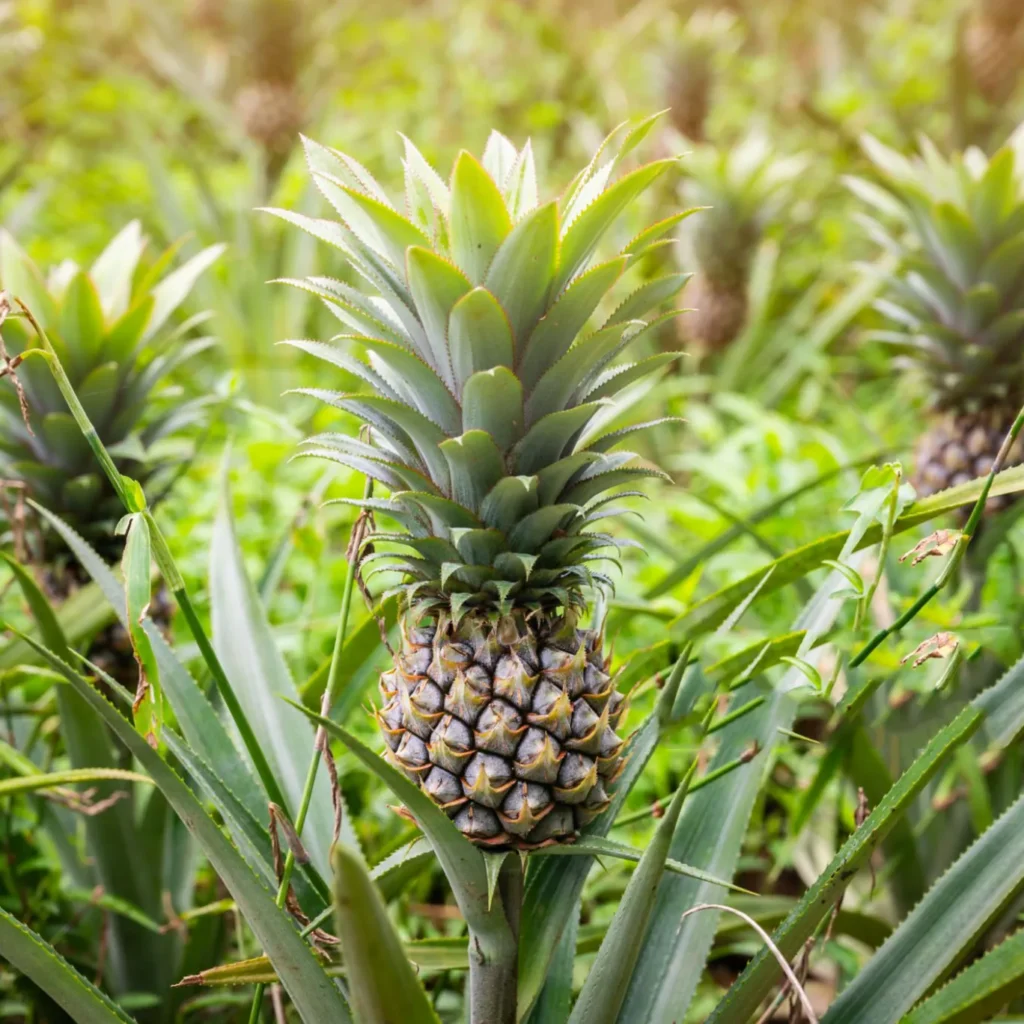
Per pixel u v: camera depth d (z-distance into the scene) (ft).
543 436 2.14
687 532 5.37
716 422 6.01
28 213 6.94
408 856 2.23
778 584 2.63
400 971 1.86
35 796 3.05
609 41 11.28
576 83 10.56
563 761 2.12
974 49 8.46
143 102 11.03
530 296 2.10
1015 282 3.66
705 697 2.70
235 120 9.49
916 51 9.97
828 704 3.74
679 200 7.57
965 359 3.74
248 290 6.94
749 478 4.93
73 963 3.11
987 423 3.85
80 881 3.25
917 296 3.91
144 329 3.13
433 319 2.13
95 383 3.05
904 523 2.44
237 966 2.24
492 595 2.16
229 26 9.64
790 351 7.10
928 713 3.34
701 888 2.47
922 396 4.55
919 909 2.28
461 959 2.46
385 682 2.28
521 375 2.16
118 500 3.18
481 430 2.08
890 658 3.03
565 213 2.20
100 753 2.99
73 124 10.68
